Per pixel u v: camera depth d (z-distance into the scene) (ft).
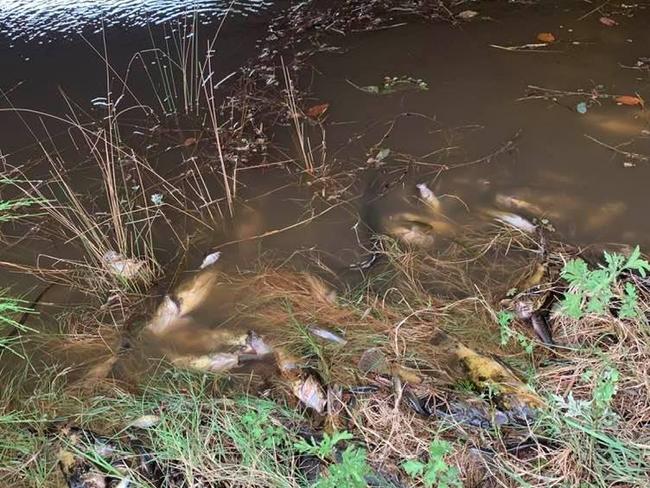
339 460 5.84
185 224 8.53
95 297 7.74
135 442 6.16
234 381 6.66
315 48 11.22
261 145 9.50
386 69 10.66
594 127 9.33
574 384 6.22
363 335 6.83
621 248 7.67
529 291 7.02
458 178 8.78
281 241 8.19
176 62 11.16
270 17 12.10
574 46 10.81
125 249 7.98
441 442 5.65
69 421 6.40
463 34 11.28
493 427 5.94
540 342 6.57
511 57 10.71
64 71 11.18
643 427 5.78
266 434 6.00
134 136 9.81
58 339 7.29
